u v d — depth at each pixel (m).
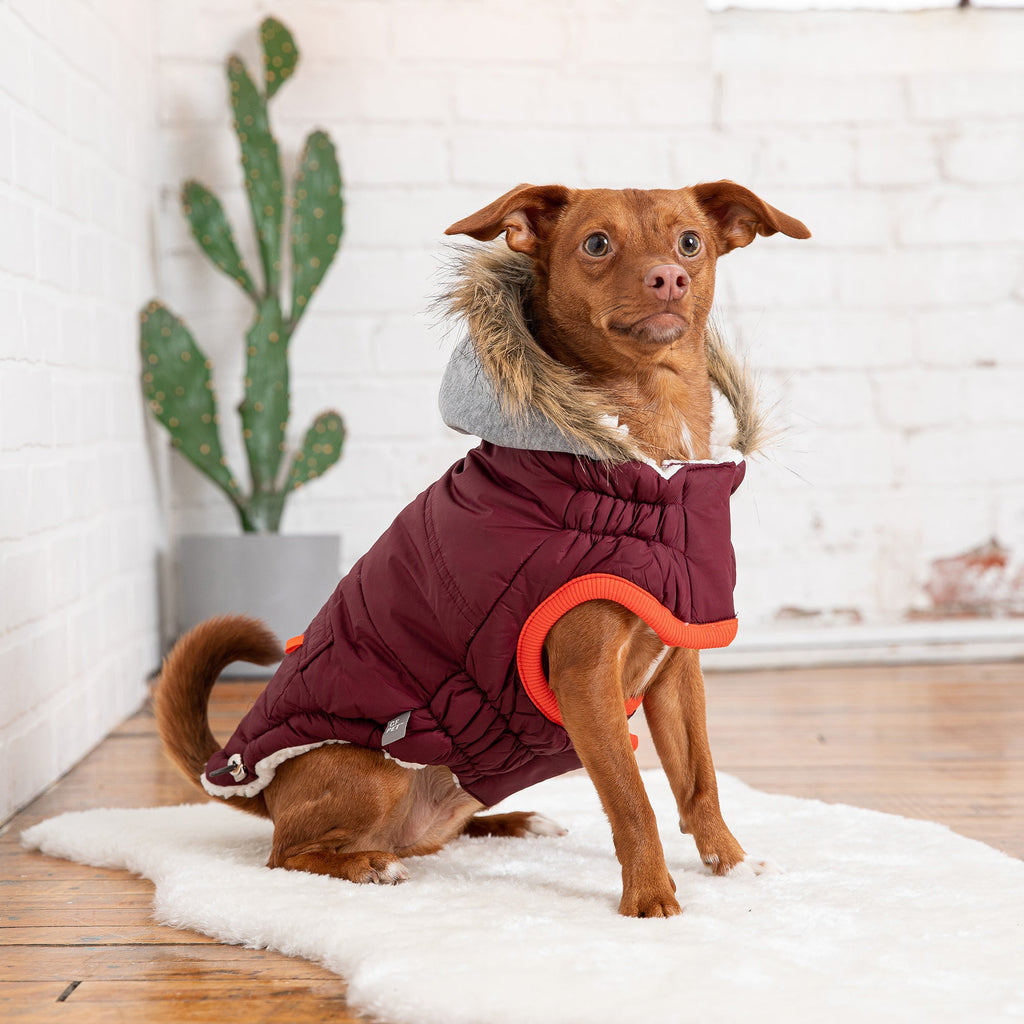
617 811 1.48
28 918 1.55
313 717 1.64
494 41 3.52
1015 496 3.63
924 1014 1.12
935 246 3.60
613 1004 1.14
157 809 2.03
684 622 1.53
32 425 2.19
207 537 3.22
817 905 1.47
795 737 2.63
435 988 1.19
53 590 2.31
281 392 3.29
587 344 1.59
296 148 3.49
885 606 3.62
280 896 1.50
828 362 3.59
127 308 3.06
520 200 1.59
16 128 2.13
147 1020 1.22
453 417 1.62
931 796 2.14
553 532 1.50
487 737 1.63
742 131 3.57
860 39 3.60
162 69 3.47
